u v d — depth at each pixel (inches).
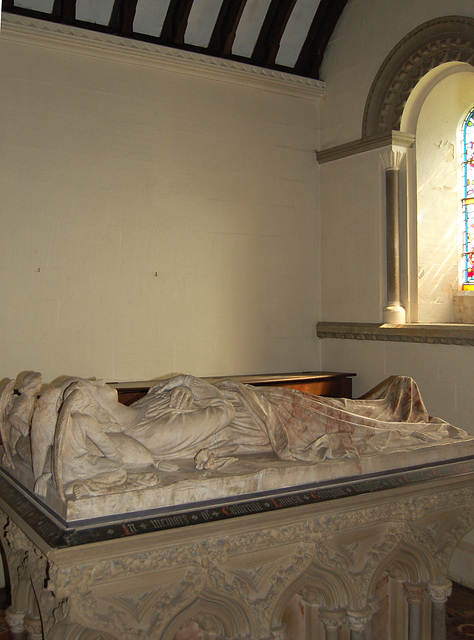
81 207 190.1
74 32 185.6
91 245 191.5
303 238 234.2
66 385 106.6
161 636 98.4
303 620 122.0
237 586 103.6
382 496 113.7
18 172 180.9
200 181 211.6
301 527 106.0
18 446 115.3
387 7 213.0
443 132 216.1
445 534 129.4
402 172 213.0
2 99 178.9
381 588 129.9
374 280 217.0
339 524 109.8
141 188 200.2
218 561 97.9
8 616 123.3
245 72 217.0
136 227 199.2
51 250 185.2
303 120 234.5
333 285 232.8
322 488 111.7
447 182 217.0
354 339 222.8
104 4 193.2
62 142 187.3
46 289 184.2
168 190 205.3
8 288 179.0
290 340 230.5
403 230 212.5
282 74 225.5
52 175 185.8
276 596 106.7
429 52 200.4
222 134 216.1
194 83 210.4
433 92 208.5
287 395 125.5
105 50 191.9
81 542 86.8
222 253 215.9
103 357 192.7
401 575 128.9
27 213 181.9
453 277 217.8
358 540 115.3
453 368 187.6
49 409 101.7
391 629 131.0
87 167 191.2
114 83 195.8
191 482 100.7
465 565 172.7
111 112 195.2
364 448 122.6
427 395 195.6
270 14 218.7
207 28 212.2
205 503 101.0
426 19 200.2
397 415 137.1
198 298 210.7
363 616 115.0
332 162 232.5
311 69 235.9
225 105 216.8
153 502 97.2
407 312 211.8
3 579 169.3
